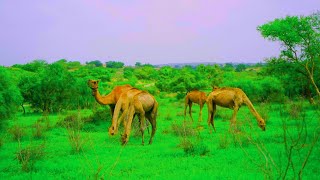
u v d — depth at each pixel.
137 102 13.54
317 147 10.66
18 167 10.18
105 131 18.30
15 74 42.09
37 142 14.81
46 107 35.62
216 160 10.13
